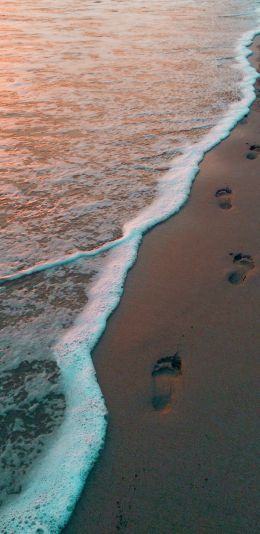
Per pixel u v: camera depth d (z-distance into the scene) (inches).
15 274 119.8
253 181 165.0
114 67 286.2
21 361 94.8
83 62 293.6
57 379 91.2
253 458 75.0
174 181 165.0
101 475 73.6
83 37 352.8
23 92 243.3
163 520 67.2
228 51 330.3
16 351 97.1
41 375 91.8
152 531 65.9
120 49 324.8
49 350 97.7
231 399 85.4
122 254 128.3
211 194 157.2
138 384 89.7
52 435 80.4
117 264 124.3
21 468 75.1
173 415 82.8
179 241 133.5
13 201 150.8
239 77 276.4
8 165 172.9
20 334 101.7
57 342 99.7
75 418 83.3
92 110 223.9
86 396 87.5
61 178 165.6
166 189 160.2
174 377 90.7
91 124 208.8
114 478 73.1
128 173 170.4
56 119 213.3
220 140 197.0
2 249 129.0
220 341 98.7
